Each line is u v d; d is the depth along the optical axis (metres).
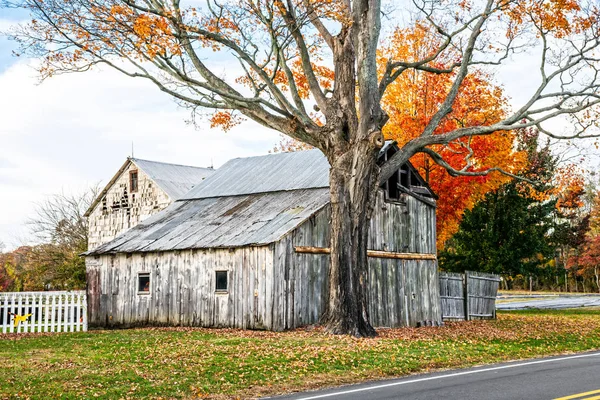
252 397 10.26
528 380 11.04
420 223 26.22
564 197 49.69
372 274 23.31
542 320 27.48
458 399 9.29
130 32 17.28
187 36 17.78
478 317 29.02
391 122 32.69
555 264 75.38
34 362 13.48
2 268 48.59
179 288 23.28
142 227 27.23
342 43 19.55
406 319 24.58
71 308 23.48
